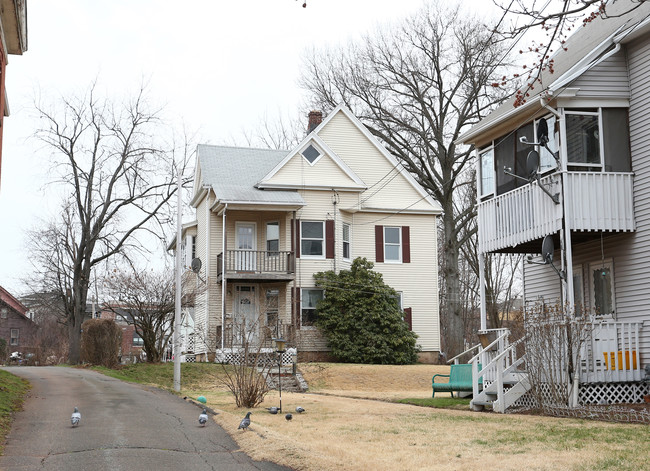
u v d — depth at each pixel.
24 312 67.00
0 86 15.69
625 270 17.56
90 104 39.94
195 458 10.06
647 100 16.94
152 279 30.33
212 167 35.06
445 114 38.59
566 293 16.84
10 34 16.22
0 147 16.14
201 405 16.81
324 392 23.58
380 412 15.91
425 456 9.76
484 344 19.50
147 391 20.95
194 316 36.62
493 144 20.55
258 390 17.08
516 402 16.59
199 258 34.81
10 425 12.89
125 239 41.00
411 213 36.59
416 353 34.28
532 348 15.75
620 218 17.03
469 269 54.75
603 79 17.34
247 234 34.03
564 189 16.80
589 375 15.66
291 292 33.06
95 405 16.25
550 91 16.86
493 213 20.05
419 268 36.44
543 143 17.09
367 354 32.47
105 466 9.30
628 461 8.94
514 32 10.95
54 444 10.95
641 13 17.53
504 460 9.30
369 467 8.90
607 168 17.28
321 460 9.38
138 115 40.72
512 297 54.16
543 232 17.55
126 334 69.12
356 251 35.56
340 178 34.81
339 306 33.09
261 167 36.12
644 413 13.57
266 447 10.46
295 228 33.06
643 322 16.67
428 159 39.34
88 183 40.12
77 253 41.34
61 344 53.38
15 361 52.84
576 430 11.86
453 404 17.78
